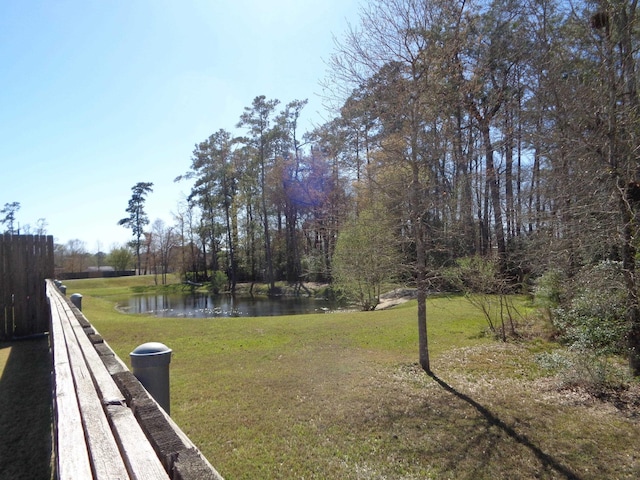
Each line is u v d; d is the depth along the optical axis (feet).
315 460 13.50
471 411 17.39
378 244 23.66
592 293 21.27
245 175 116.88
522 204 35.40
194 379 21.83
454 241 26.58
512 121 38.75
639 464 13.12
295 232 115.55
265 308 76.13
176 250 147.64
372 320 41.65
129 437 4.41
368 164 23.77
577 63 28.14
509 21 43.75
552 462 13.34
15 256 32.99
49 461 12.30
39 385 19.69
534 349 27.58
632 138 20.56
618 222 20.34
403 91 21.36
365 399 18.75
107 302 82.12
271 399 18.79
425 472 12.80
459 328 35.94
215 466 13.12
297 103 110.11
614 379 20.10
